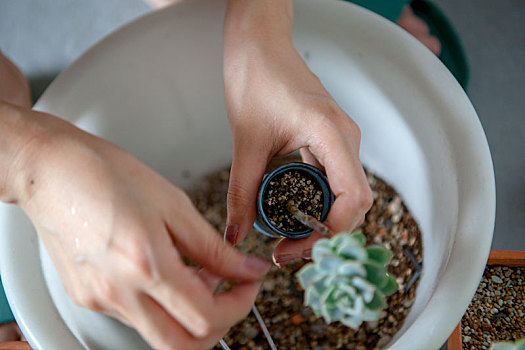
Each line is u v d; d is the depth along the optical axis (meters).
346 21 0.57
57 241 0.45
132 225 0.43
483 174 0.52
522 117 0.73
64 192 0.44
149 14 0.59
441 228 0.54
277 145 0.53
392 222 0.60
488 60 0.75
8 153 0.45
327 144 0.51
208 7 0.58
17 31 0.92
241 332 0.58
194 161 0.64
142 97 0.59
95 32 0.91
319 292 0.40
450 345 0.54
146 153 0.61
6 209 0.52
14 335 0.66
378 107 0.58
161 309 0.44
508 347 0.40
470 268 0.49
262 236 0.62
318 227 0.51
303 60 0.55
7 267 0.51
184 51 0.59
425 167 0.56
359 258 0.40
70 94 0.57
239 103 0.54
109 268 0.43
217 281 0.46
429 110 0.55
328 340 0.57
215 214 0.63
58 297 0.51
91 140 0.46
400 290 0.57
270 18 0.55
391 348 0.48
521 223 0.70
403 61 0.56
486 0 0.77
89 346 0.50
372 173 0.62
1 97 0.73
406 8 0.75
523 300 0.59
